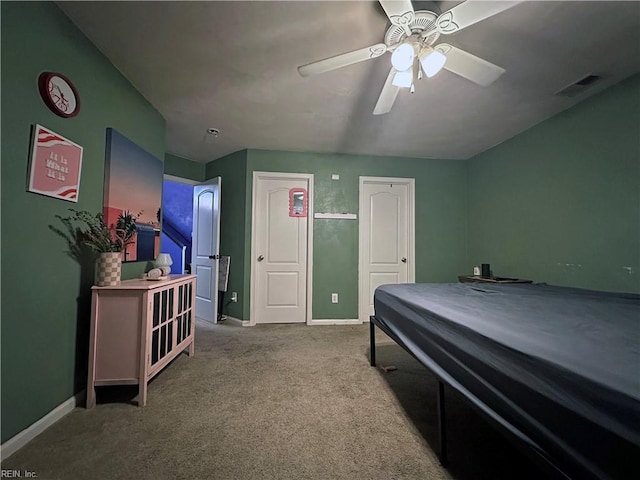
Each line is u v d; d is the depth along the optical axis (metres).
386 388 1.98
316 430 1.50
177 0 1.45
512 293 1.96
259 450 1.34
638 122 2.03
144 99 2.41
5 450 1.25
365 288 3.92
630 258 2.08
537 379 0.76
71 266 1.64
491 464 1.27
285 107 2.58
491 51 1.81
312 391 1.93
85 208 1.74
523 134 3.07
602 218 2.27
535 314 1.30
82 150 1.69
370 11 1.51
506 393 0.88
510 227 3.26
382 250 3.99
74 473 1.18
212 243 3.81
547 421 0.72
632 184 2.07
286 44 1.78
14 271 1.29
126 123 2.16
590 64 1.94
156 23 1.61
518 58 1.88
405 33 1.41
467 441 1.43
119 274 1.82
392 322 1.99
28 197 1.36
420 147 3.60
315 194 3.82
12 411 1.29
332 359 2.50
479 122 2.86
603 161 2.26
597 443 0.60
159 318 1.90
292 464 1.26
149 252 2.46
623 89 2.12
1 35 1.22
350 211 3.88
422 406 1.76
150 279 2.08
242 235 3.72
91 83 1.77
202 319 3.92
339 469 1.23
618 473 0.56
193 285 2.54
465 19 1.27
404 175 3.99
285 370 2.26
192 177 4.16
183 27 1.64
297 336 3.18
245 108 2.60
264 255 3.77
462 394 1.07
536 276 2.90
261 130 3.10
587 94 2.32
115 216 1.98
